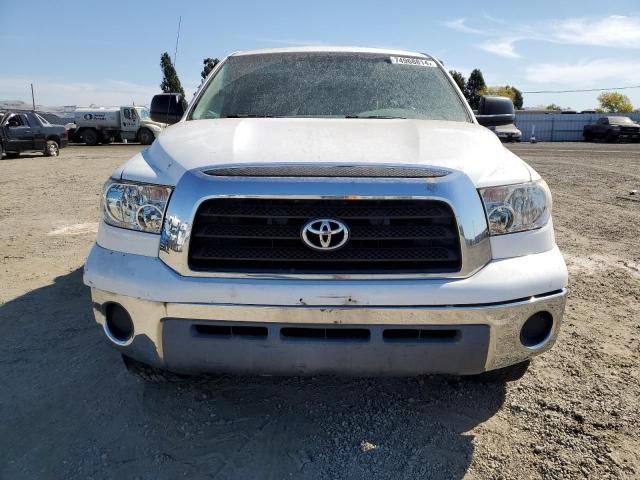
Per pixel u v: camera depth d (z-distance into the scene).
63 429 2.43
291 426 2.44
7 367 2.98
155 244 2.12
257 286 1.99
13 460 2.22
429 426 2.45
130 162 2.48
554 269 2.17
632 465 2.17
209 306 2.00
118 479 2.11
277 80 3.53
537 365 2.99
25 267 4.80
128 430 2.41
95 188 10.15
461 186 2.09
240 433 2.39
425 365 2.06
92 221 6.91
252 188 2.02
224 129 2.61
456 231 2.05
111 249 2.23
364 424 2.46
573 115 41.78
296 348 2.02
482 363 2.08
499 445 2.31
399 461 2.21
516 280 2.08
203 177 2.08
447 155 2.25
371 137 2.44
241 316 2.00
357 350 2.02
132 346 2.16
